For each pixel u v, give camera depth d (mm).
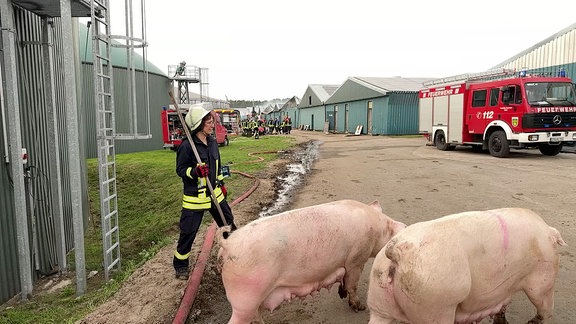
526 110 14828
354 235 3730
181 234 5004
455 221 2846
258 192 10492
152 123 28578
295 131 51594
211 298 4750
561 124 14953
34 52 7715
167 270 5469
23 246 6348
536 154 16984
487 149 18094
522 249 2996
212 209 5105
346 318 4172
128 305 4652
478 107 17266
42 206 7770
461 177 11781
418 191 10031
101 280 6977
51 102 7469
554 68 22547
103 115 6496
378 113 34875
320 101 50531
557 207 8070
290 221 3447
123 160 20453
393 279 2730
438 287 2549
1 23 6055
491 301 3006
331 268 3662
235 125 40656
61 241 7613
